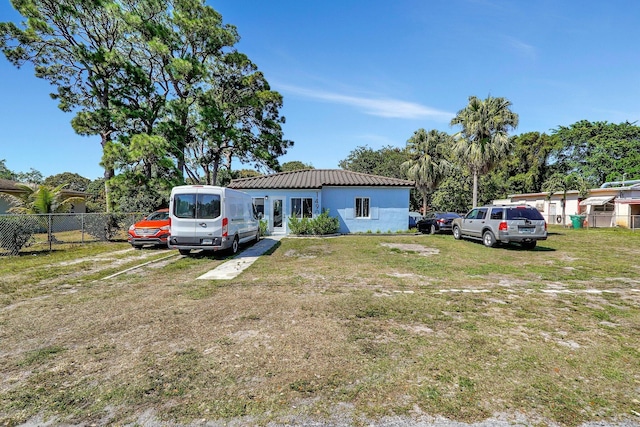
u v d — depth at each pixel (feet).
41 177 170.09
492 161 72.95
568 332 13.26
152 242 39.19
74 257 33.99
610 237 53.78
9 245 35.06
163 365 10.40
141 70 64.28
